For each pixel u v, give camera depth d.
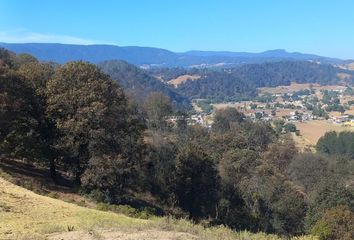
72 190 31.38
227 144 77.12
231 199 47.41
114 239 12.59
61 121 33.28
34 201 20.11
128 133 37.97
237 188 49.50
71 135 33.06
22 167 35.09
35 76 35.28
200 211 44.00
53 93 34.16
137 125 39.53
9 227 14.12
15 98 32.84
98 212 19.89
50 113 33.94
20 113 33.41
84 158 33.88
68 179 36.31
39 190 27.02
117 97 36.72
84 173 31.77
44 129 35.06
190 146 47.09
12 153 33.41
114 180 32.75
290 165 77.25
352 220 30.34
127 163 34.91
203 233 13.81
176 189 43.28
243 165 61.50
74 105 33.72
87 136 33.31
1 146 32.78
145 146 40.94
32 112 34.34
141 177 41.22
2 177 26.83
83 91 33.75
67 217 17.00
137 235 13.07
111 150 34.31
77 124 32.28
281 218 47.56
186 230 14.23
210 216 42.84
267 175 59.47
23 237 12.71
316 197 48.22
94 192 30.06
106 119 34.22
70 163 34.28
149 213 27.30
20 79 33.81
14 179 27.00
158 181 42.91
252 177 57.19
